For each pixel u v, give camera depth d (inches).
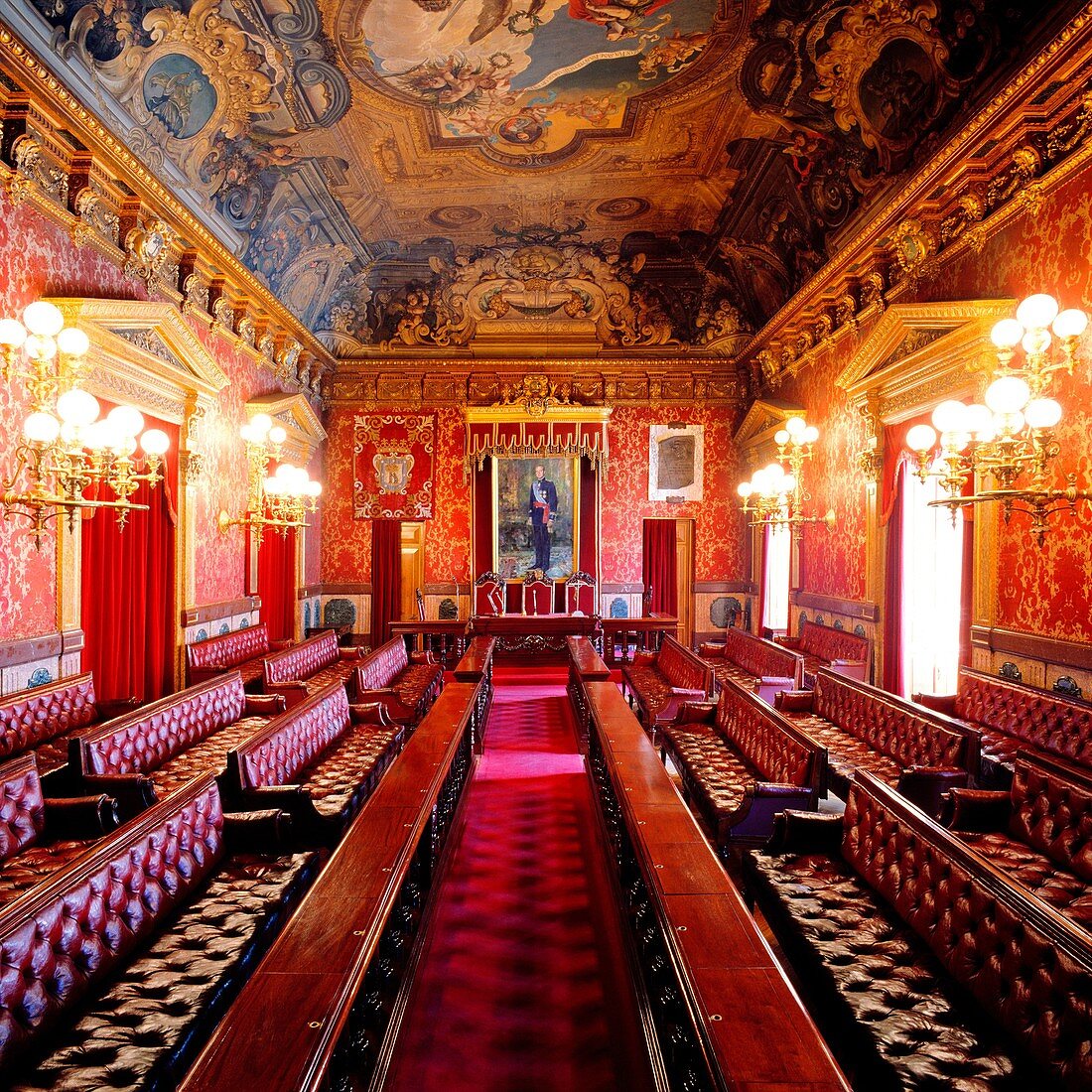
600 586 629.9
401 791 175.2
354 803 217.8
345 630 633.0
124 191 301.7
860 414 392.8
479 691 329.1
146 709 240.2
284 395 489.7
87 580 303.1
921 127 306.7
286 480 384.5
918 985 119.3
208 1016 114.9
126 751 223.6
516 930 176.4
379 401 635.5
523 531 622.5
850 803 170.1
